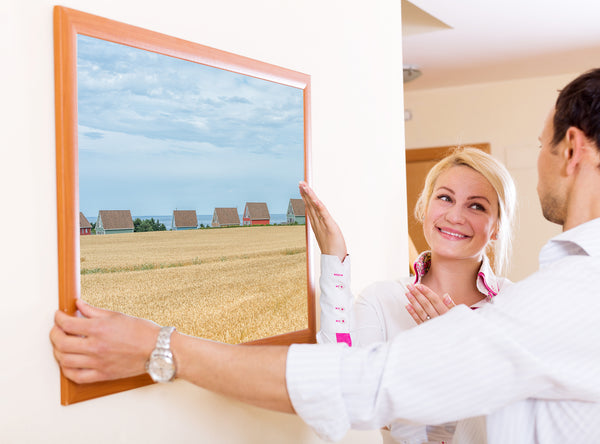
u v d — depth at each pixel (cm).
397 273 164
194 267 104
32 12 82
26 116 81
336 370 71
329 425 72
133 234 93
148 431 98
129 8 95
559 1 271
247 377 74
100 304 88
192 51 103
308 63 134
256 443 119
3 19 78
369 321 136
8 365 78
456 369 69
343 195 144
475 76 441
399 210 166
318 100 137
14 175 79
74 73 85
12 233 79
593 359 68
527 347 68
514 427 77
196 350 76
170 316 99
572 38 338
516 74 437
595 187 77
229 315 111
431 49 359
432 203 140
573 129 78
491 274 139
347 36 147
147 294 95
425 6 277
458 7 278
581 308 69
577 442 72
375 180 156
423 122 491
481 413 70
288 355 73
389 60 164
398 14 169
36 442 82
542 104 449
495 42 345
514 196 142
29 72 81
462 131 477
